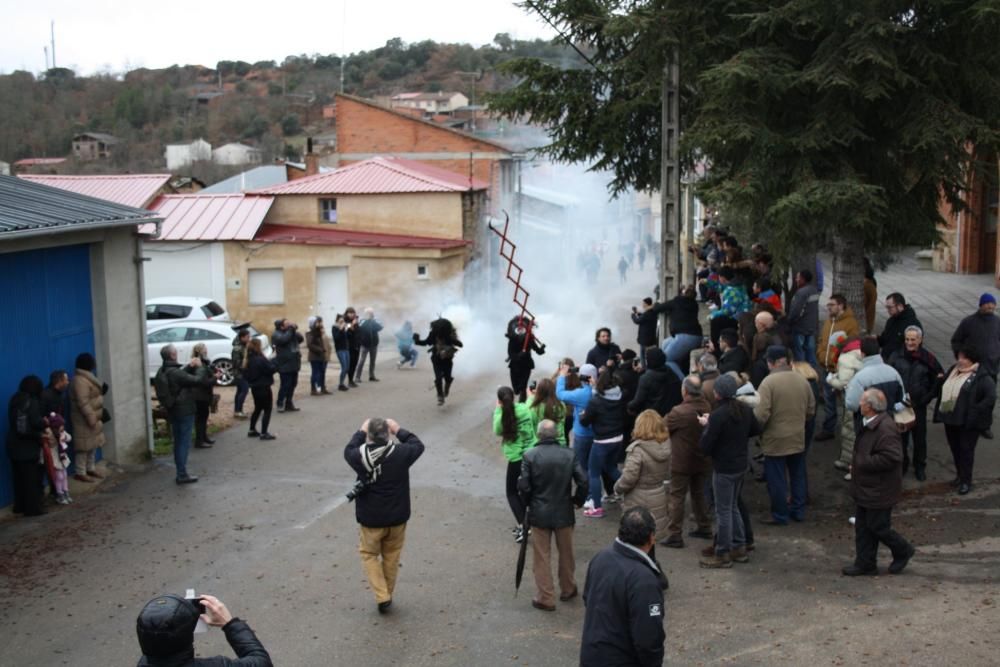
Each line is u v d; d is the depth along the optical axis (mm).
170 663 4539
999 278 26406
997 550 10086
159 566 10805
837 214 12656
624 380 13172
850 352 12594
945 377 12234
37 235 12742
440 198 35688
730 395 9828
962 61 13047
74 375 14336
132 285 15406
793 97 13508
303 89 118938
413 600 9719
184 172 70250
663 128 16547
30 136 74312
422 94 115250
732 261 18172
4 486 12703
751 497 12383
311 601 9742
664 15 14445
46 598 9953
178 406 13930
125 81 92250
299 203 36438
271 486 13914
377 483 9281
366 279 34188
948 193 14141
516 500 11375
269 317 34000
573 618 9211
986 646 7930
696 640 8438
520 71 18844
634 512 6223
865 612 8758
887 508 9445
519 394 18203
